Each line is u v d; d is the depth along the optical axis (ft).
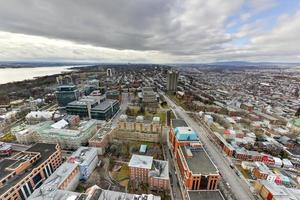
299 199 345.92
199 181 368.89
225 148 560.20
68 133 570.87
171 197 374.63
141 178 408.87
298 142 619.67
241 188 410.52
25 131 603.67
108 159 504.84
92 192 324.80
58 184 345.10
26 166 389.60
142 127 634.43
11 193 325.01
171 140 575.38
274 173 451.53
